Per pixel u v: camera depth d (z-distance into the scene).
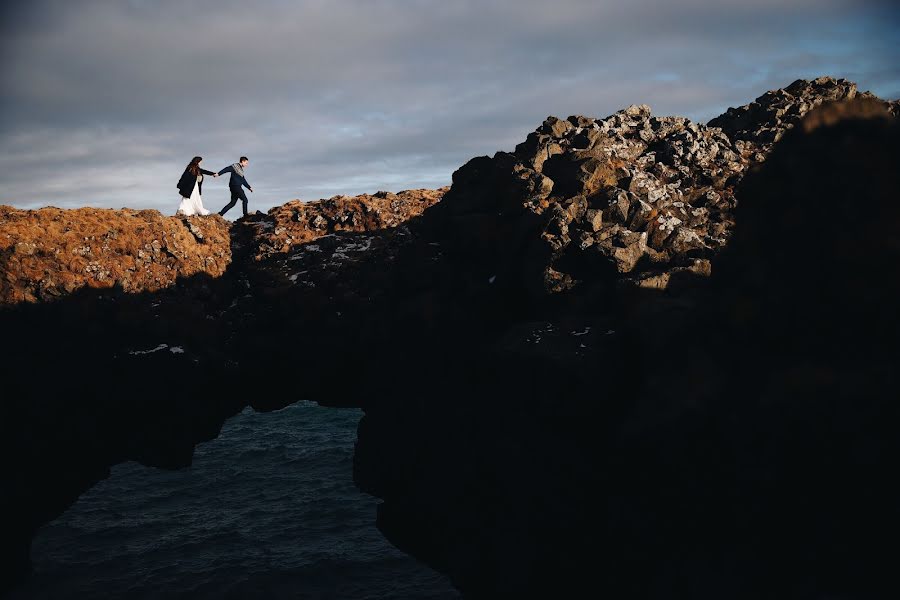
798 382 9.00
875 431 8.36
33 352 18.66
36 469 18.56
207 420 20.98
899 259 8.59
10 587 22.23
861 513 8.57
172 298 21.61
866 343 8.95
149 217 22.88
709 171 18.17
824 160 9.39
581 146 18.56
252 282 23.72
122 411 19.72
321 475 38.75
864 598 8.41
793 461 9.07
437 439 16.52
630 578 11.83
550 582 13.29
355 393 22.62
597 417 12.59
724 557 9.98
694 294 13.12
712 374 10.21
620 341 12.95
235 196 26.91
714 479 10.13
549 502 13.11
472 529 15.11
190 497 35.53
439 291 17.73
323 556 28.22
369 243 24.86
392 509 18.11
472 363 15.93
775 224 9.87
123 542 29.70
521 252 16.33
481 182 19.50
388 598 25.00
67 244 20.16
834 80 22.09
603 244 14.87
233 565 27.39
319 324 22.06
